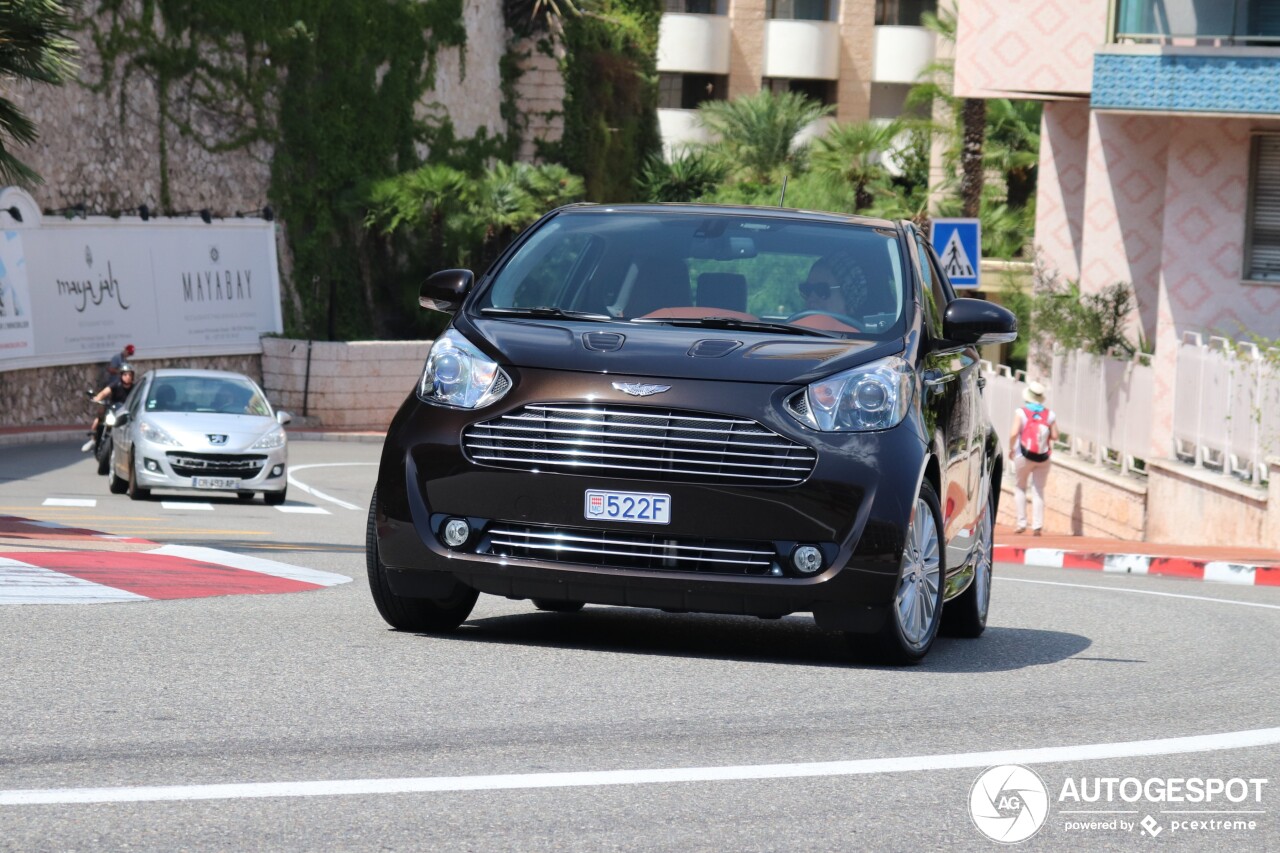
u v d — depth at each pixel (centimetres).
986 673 1248
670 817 757
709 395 1204
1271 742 988
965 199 5619
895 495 1198
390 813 743
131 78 7156
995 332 1362
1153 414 3559
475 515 1230
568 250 1402
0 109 4053
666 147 12388
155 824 710
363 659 1155
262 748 863
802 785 831
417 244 8956
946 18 9362
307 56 8250
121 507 3484
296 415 7900
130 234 7019
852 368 1237
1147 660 1384
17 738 863
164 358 7231
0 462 5022
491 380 1242
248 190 7975
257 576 1747
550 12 10081
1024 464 3762
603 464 1207
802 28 12862
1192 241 3900
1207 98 3734
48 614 1315
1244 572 2661
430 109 9156
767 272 1362
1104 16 4231
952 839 743
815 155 9562
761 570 1200
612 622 1502
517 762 856
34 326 6388
